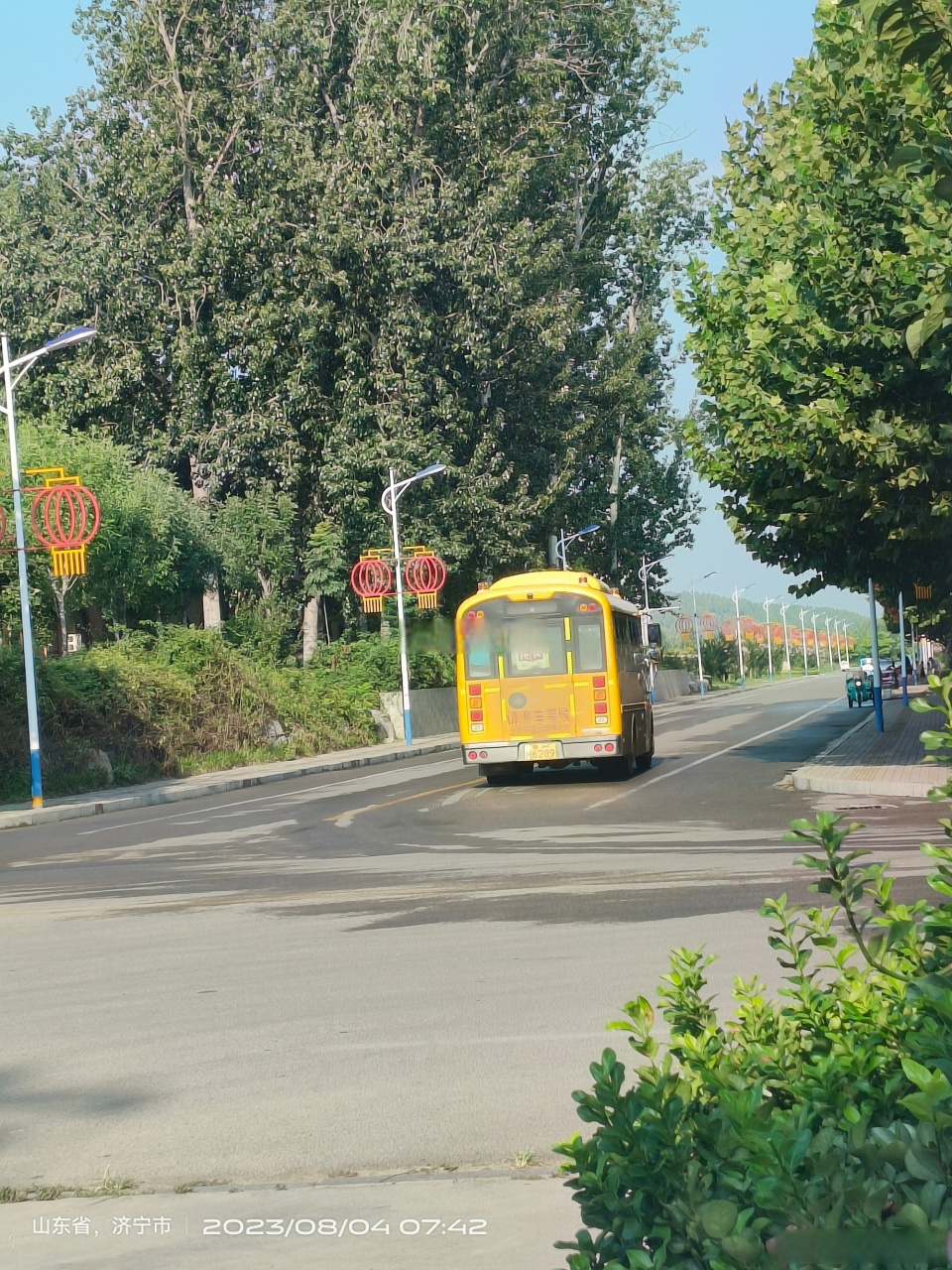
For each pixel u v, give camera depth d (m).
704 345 22.78
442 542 49.97
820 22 16.92
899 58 4.07
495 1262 4.39
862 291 18.44
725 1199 2.41
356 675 49.91
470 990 8.55
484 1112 6.13
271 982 9.23
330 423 49.41
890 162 4.28
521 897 12.30
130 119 50.72
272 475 50.94
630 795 22.58
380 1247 4.61
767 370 20.36
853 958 8.34
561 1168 2.73
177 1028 8.10
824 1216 2.28
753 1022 3.42
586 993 8.23
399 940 10.53
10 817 25.64
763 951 8.98
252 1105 6.49
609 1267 2.38
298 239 47.44
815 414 19.17
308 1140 5.93
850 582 25.02
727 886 12.09
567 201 60.34
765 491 22.77
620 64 59.09
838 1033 3.18
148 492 41.72
